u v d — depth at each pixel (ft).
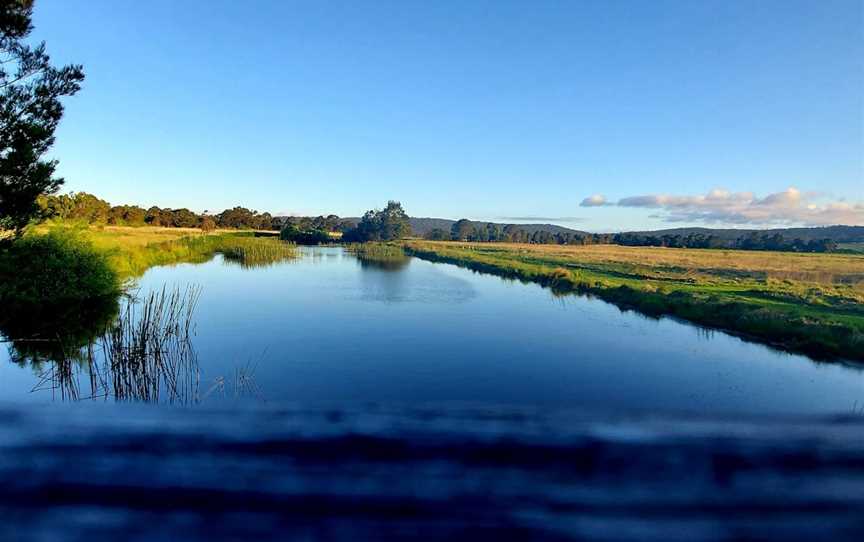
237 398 28.17
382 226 264.11
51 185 38.29
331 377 32.27
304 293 68.39
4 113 35.94
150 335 34.71
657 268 106.32
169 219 263.49
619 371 34.55
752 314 46.80
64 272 48.01
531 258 142.51
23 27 37.04
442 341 42.24
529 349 40.09
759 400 29.25
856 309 49.85
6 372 31.40
